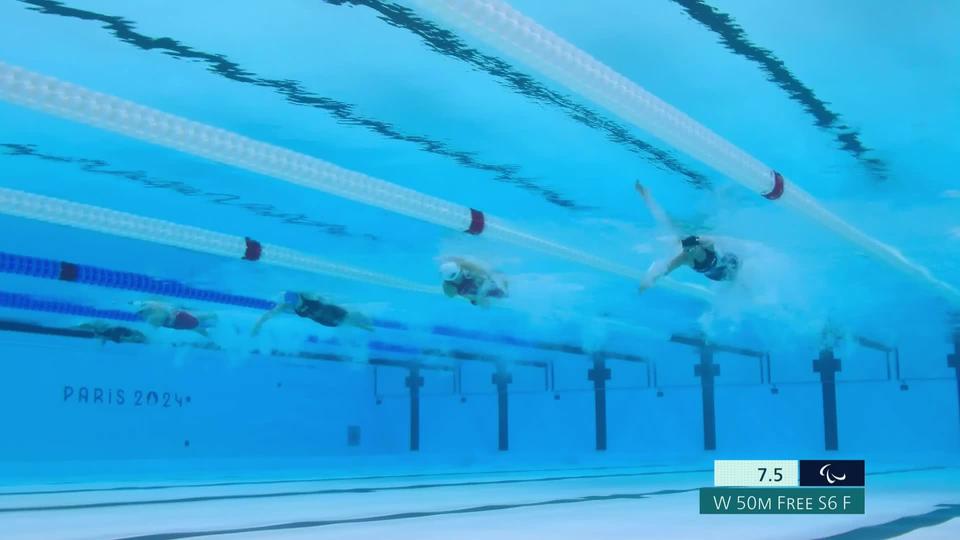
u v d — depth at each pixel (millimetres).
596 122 8695
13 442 18906
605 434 27344
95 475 15930
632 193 10906
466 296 14555
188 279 15680
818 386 24750
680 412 26344
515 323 20828
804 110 8453
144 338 21062
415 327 21203
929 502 7012
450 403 29719
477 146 9453
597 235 12695
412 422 30172
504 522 5582
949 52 7211
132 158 9914
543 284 15891
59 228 12477
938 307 18562
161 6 6648
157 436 22391
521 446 28500
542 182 10555
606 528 5129
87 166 10242
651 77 7805
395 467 18156
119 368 21578
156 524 5785
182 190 11078
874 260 14070
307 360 27547
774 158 9742
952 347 23156
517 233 11984
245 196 11250
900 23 6715
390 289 16344
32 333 19203
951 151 9438
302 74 7785
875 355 24141
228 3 6594
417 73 7723
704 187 10578
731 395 25781
